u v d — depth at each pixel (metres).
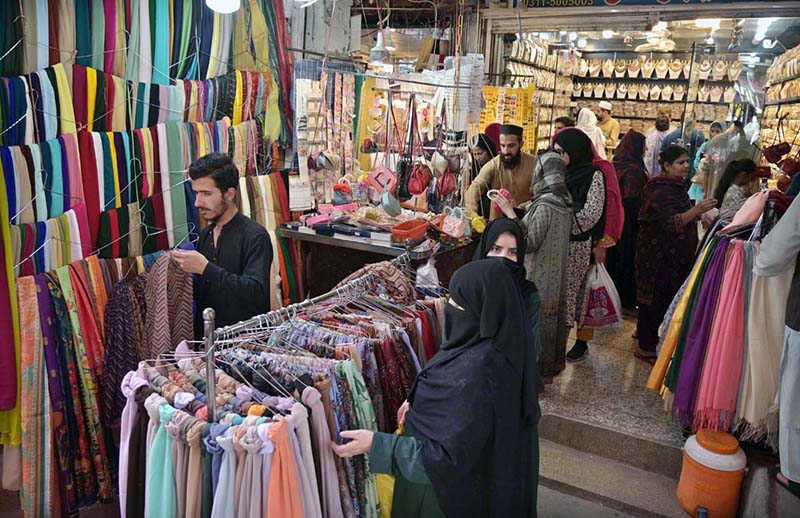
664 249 3.82
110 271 2.62
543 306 3.37
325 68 3.70
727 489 2.68
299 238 3.50
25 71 2.43
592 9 4.97
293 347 1.92
